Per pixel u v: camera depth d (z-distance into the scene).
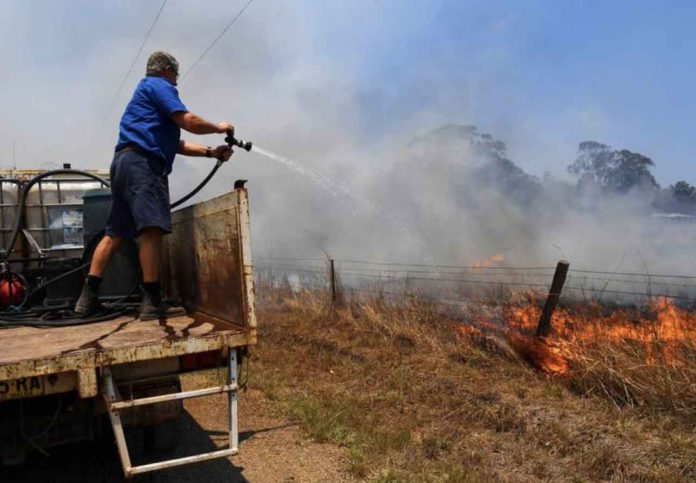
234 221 3.93
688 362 5.70
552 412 5.50
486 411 5.59
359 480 4.46
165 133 4.50
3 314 4.92
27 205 6.10
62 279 5.24
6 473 4.62
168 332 3.94
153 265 4.52
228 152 5.01
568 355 6.42
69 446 5.05
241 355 3.97
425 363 7.27
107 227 4.68
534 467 4.50
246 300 3.84
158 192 4.45
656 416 5.23
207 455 3.62
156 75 4.64
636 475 4.29
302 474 4.58
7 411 3.72
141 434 5.34
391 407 5.98
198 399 6.54
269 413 6.02
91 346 3.59
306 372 7.38
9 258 6.00
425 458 4.77
